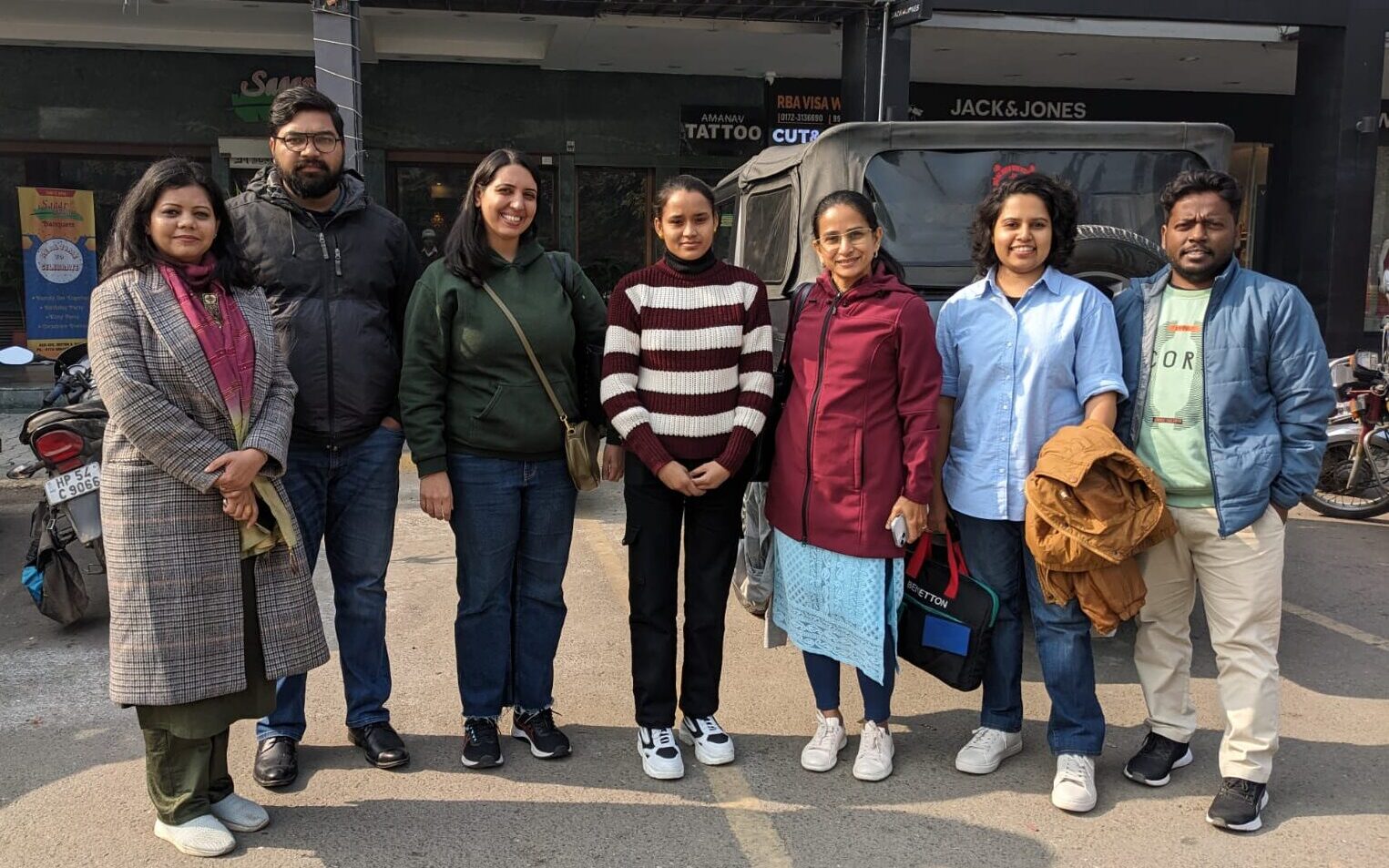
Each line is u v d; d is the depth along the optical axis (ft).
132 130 37.19
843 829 9.27
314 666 9.15
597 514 21.39
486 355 9.78
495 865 8.65
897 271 13.03
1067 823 9.35
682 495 10.14
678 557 10.34
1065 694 9.77
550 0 26.45
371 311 10.11
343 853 8.81
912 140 13.19
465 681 10.44
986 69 39.93
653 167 41.19
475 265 9.70
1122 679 12.85
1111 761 10.56
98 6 32.86
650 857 8.80
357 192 10.19
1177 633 9.97
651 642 10.22
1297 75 32.71
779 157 15.48
